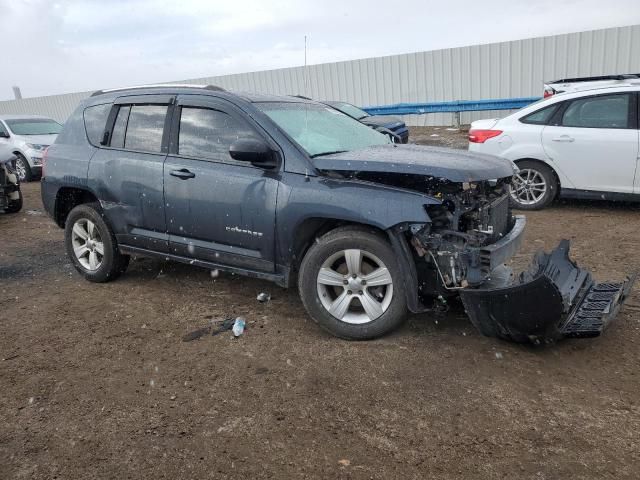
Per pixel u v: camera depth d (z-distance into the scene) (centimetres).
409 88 1938
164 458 276
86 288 543
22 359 391
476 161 405
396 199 369
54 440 294
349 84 2062
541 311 339
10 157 940
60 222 586
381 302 393
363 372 354
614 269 539
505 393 323
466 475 255
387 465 265
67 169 544
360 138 499
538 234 680
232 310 470
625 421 292
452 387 332
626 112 725
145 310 477
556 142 764
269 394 333
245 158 409
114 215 514
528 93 1719
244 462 271
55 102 2827
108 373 366
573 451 270
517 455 268
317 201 391
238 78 2330
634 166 717
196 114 470
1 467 273
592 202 854
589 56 1591
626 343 379
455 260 365
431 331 409
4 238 779
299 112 484
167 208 472
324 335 413
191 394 336
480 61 1775
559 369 348
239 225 432
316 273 402
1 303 509
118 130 520
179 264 608
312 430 295
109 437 296
